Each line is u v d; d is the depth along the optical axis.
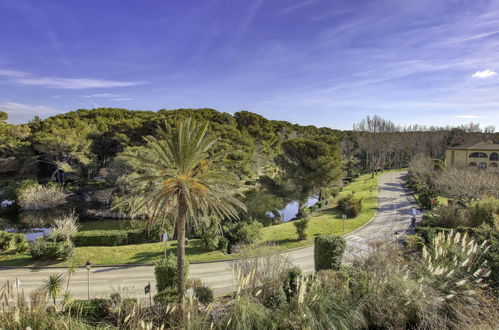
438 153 68.56
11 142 36.28
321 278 8.21
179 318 7.03
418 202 30.52
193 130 9.80
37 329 5.33
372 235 20.42
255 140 55.59
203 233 17.84
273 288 8.67
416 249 14.13
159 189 9.38
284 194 37.12
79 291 12.47
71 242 17.50
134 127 42.31
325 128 93.75
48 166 40.53
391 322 6.24
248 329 5.92
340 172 33.31
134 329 6.07
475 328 5.55
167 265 11.14
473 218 19.17
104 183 37.38
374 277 7.39
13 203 32.66
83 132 40.84
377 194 36.53
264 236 21.12
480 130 77.25
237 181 10.37
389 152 66.94
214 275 14.27
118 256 16.69
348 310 6.45
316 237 12.81
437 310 6.15
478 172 30.45
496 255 7.22
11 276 14.12
